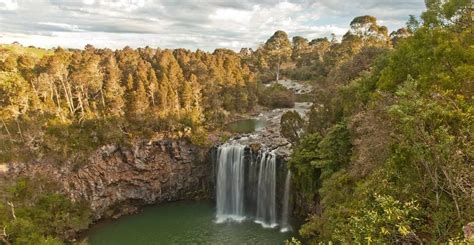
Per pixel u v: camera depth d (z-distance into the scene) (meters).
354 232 15.09
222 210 55.12
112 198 54.09
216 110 74.25
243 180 54.94
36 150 49.81
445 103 17.59
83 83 60.69
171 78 71.38
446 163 14.69
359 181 26.77
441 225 15.08
